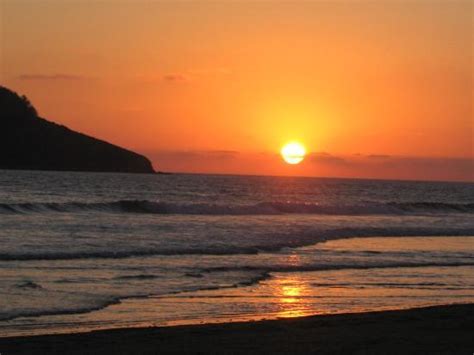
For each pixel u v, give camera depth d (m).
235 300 18.58
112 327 15.06
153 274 22.12
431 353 11.92
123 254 26.20
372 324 14.80
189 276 22.00
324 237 36.00
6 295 17.77
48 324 15.08
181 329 14.16
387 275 24.14
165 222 41.84
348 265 26.03
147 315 16.39
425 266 26.78
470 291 21.70
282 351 12.11
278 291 20.16
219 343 12.79
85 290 18.97
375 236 38.69
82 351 12.07
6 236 30.77
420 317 15.70
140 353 11.96
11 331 14.32
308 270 24.47
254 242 31.64
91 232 34.00
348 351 12.10
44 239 30.12
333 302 18.92
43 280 20.19
